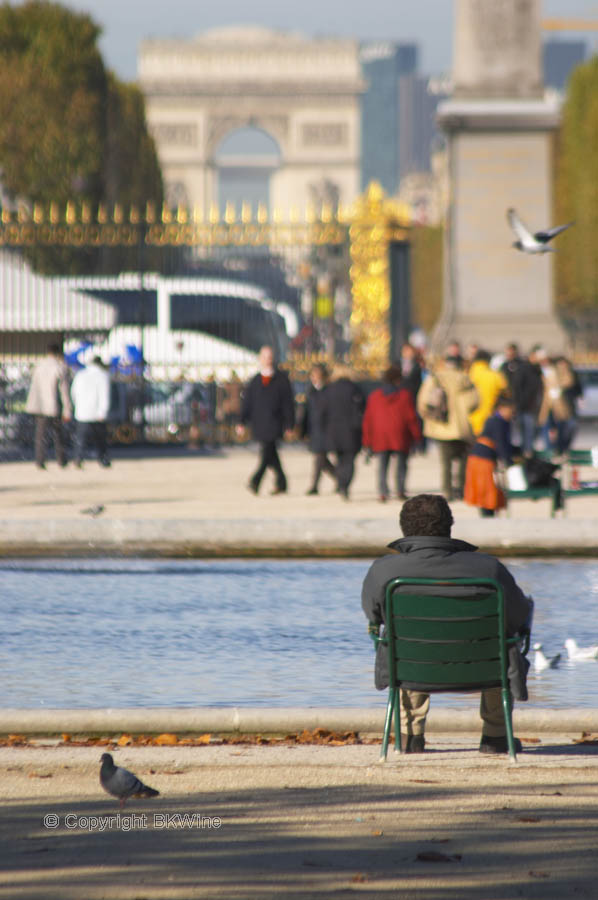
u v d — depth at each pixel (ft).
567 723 109.50
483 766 97.55
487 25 439.63
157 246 443.73
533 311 442.50
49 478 321.52
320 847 78.02
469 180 442.09
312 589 182.70
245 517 216.13
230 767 97.35
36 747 104.88
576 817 83.87
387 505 259.80
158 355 468.75
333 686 126.62
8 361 440.86
